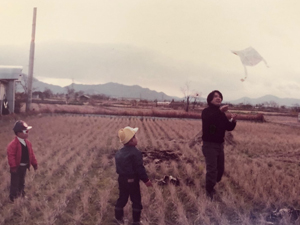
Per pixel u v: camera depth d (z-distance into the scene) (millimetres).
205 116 5684
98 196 5676
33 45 28156
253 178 6762
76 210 4848
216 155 5707
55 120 21562
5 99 25000
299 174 7609
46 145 10953
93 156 9305
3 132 14227
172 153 9648
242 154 10836
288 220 4438
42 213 4820
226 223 4340
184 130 18406
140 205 4348
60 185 6062
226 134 12438
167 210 5070
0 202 5121
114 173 7410
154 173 7332
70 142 12117
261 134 17859
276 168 8445
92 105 60031
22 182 5375
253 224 4430
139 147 11312
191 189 6012
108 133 15820
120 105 67688
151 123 23484
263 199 5410
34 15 28016
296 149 12406
